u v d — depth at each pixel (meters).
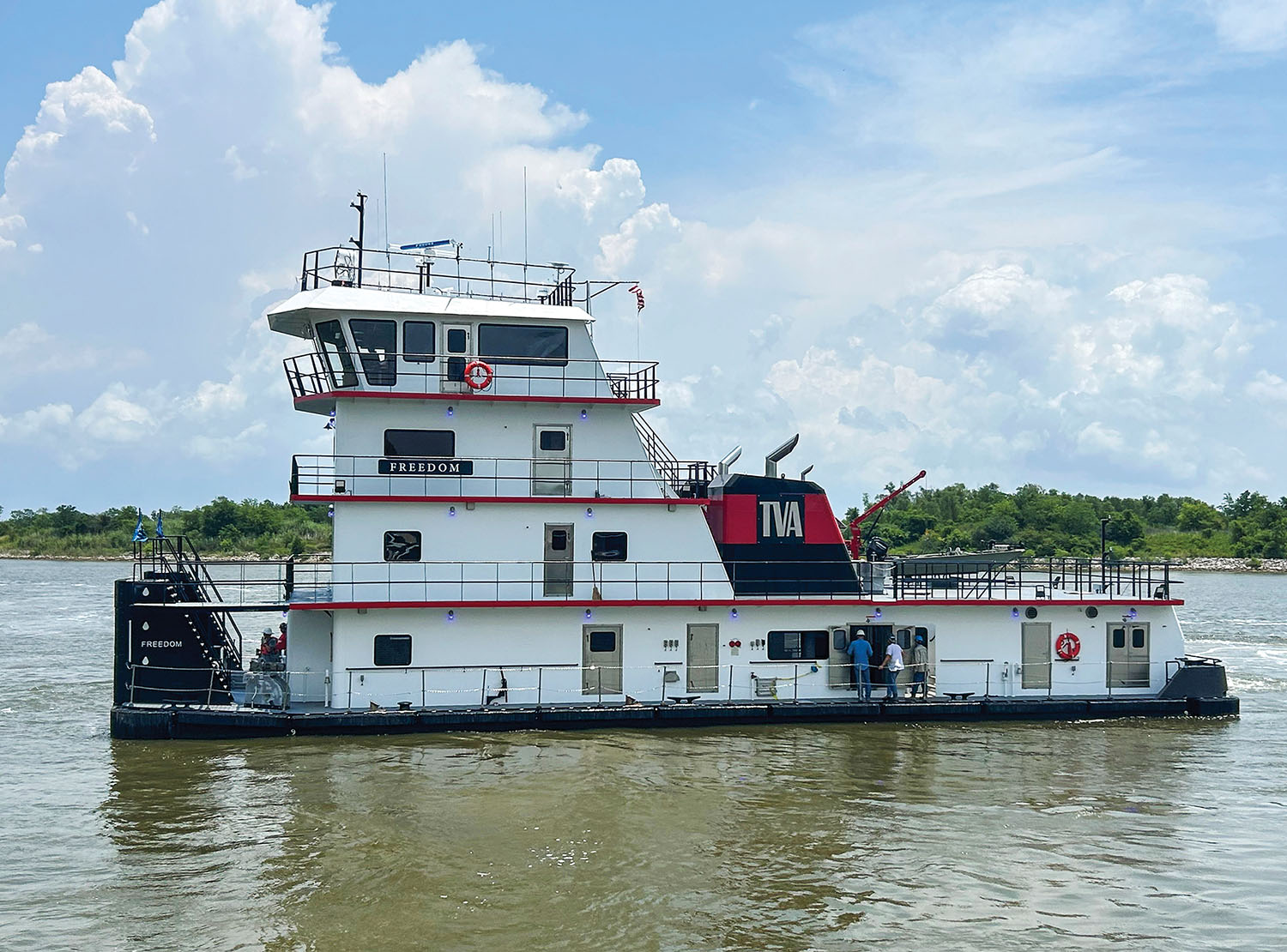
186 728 28.52
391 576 28.97
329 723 28.31
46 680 41.75
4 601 77.19
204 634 29.80
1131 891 19.66
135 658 29.64
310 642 29.98
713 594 30.88
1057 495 138.00
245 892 19.03
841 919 18.28
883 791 25.19
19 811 23.39
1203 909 18.95
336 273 30.91
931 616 32.06
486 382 29.14
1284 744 30.11
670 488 32.34
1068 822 23.36
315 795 24.16
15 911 18.36
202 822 22.48
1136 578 34.44
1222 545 146.88
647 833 22.06
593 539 30.25
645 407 30.45
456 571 29.31
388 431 29.38
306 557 101.19
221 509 120.94
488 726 28.97
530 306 30.58
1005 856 21.23
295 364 29.95
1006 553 34.78
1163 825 23.22
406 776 25.52
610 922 17.98
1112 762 28.05
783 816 23.28
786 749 28.50
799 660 31.30
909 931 17.89
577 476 30.34
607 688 30.06
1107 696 32.94
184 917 18.08
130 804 23.64
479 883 19.45
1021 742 29.94
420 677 28.98
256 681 29.22
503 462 29.94
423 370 29.53
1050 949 17.39
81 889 19.23
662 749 28.19
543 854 20.83
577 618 29.88
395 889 19.16
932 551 111.62
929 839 22.09
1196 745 29.92
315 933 17.50
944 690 32.06
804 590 32.47
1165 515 169.50
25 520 168.00
